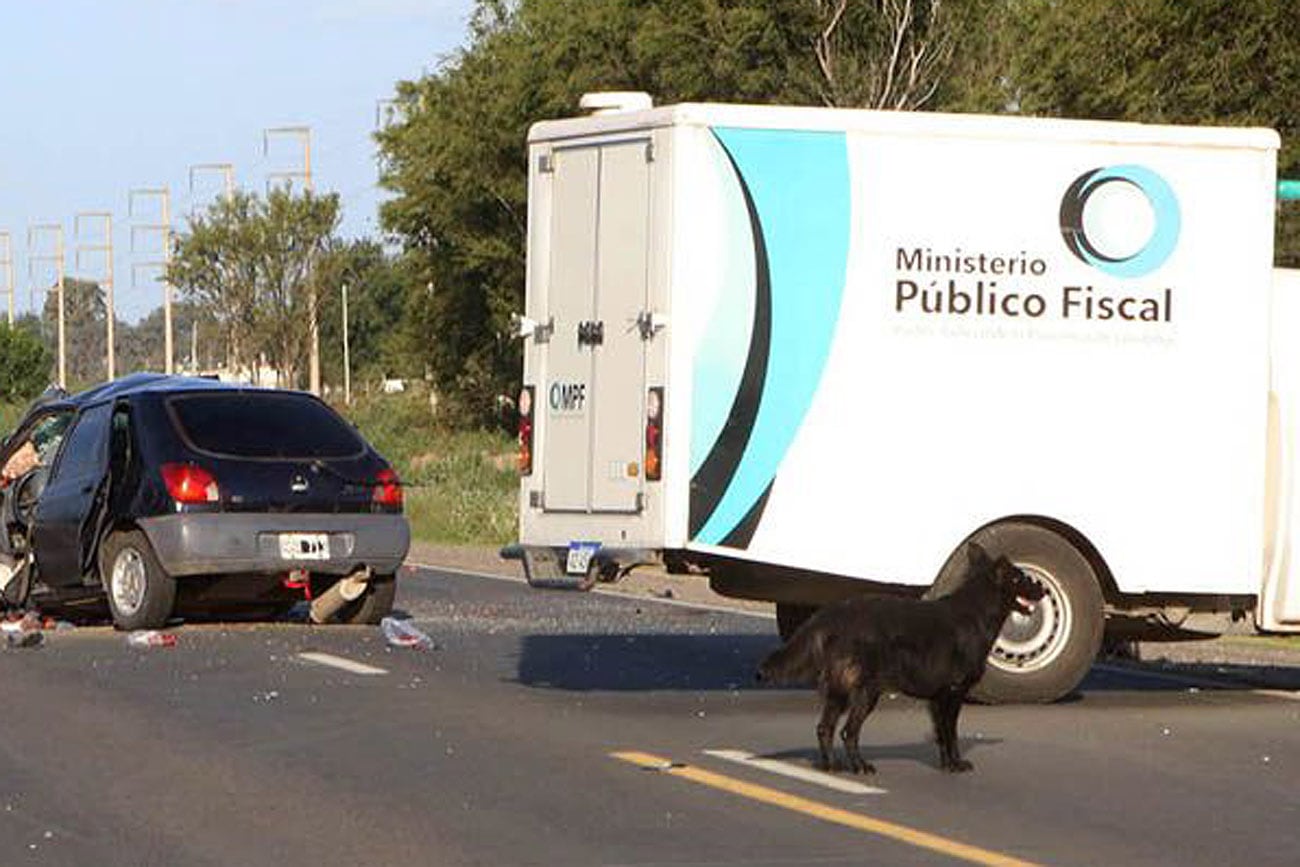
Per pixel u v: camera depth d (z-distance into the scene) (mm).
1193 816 12172
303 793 12656
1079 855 11070
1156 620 17562
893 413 16406
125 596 21250
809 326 16266
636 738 14750
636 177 16453
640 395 16359
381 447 77875
